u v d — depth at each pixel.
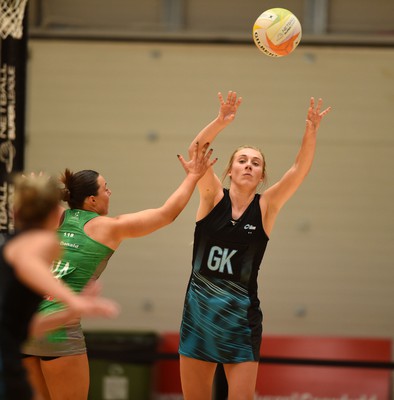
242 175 15.24
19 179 10.70
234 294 15.00
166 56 29.72
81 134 29.83
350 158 29.05
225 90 29.47
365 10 29.41
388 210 28.91
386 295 28.78
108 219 14.82
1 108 19.69
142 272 29.61
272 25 16.59
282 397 28.17
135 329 29.52
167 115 29.66
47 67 29.92
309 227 29.14
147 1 30.09
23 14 19.83
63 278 14.53
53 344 14.38
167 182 29.58
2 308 10.07
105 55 29.86
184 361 15.36
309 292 29.02
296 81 29.30
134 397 28.19
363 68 29.09
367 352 28.47
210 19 29.95
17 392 10.11
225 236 15.05
